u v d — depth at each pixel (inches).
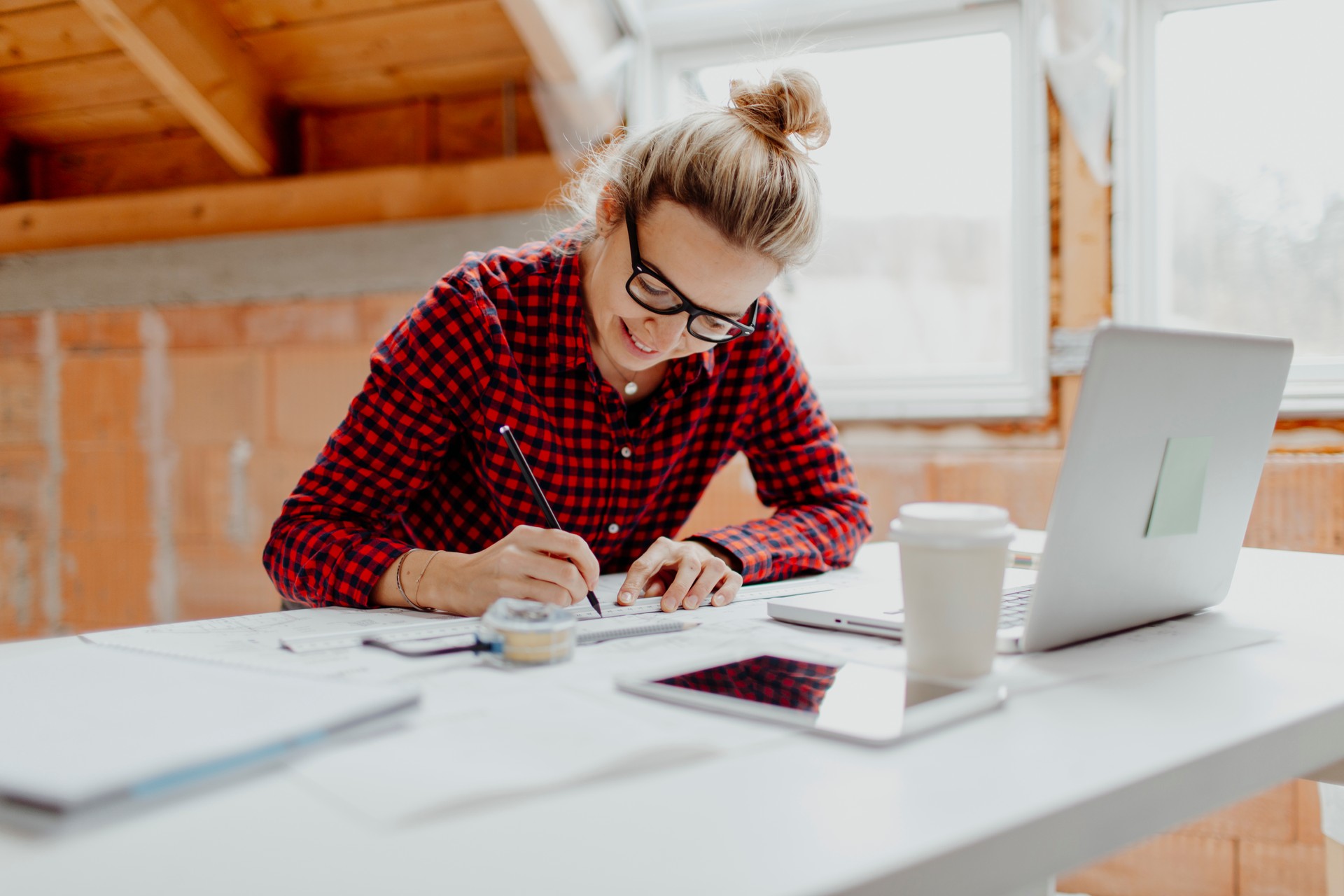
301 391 93.6
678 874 15.3
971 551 25.9
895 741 21.3
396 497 44.6
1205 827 68.3
